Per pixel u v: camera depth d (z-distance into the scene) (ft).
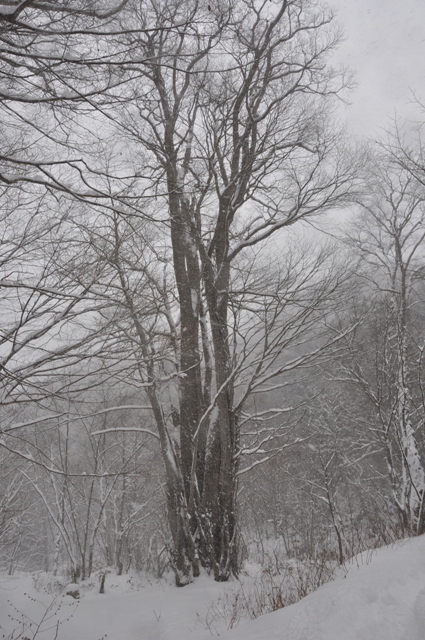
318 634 12.69
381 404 37.93
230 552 34.45
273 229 39.42
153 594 32.89
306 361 38.91
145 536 65.05
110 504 66.39
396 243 54.24
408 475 30.83
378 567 17.26
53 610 29.45
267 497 64.80
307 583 22.94
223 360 38.17
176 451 40.37
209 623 22.24
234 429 38.42
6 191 20.06
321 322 39.86
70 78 15.89
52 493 70.49
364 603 13.93
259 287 42.24
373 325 40.78
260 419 41.16
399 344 34.24
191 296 41.29
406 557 17.61
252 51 33.91
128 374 23.65
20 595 33.53
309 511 51.49
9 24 14.28
